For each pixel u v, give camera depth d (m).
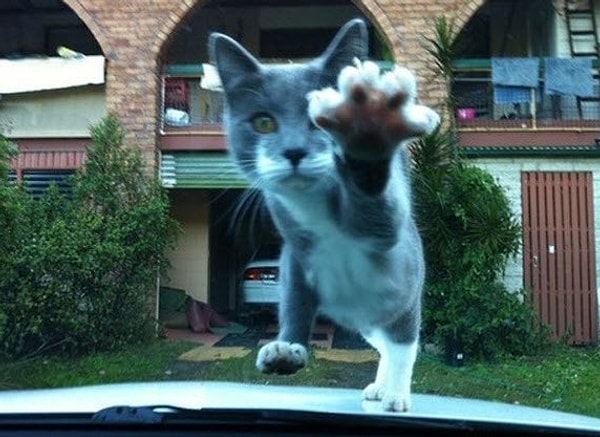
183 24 12.09
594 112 11.52
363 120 1.69
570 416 2.48
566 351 10.26
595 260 11.03
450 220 9.63
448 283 9.66
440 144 9.23
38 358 9.48
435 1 11.17
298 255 2.10
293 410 2.00
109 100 11.56
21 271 9.38
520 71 11.08
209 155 11.65
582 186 11.15
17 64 11.76
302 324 2.16
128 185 10.71
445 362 9.40
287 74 2.08
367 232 1.92
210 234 13.23
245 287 12.04
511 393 8.05
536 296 10.97
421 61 11.02
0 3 14.88
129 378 8.66
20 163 11.83
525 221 11.11
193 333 11.91
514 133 11.20
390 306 2.10
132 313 10.43
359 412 2.06
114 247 10.02
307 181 1.93
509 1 14.01
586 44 12.06
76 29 14.99
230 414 1.95
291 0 14.71
